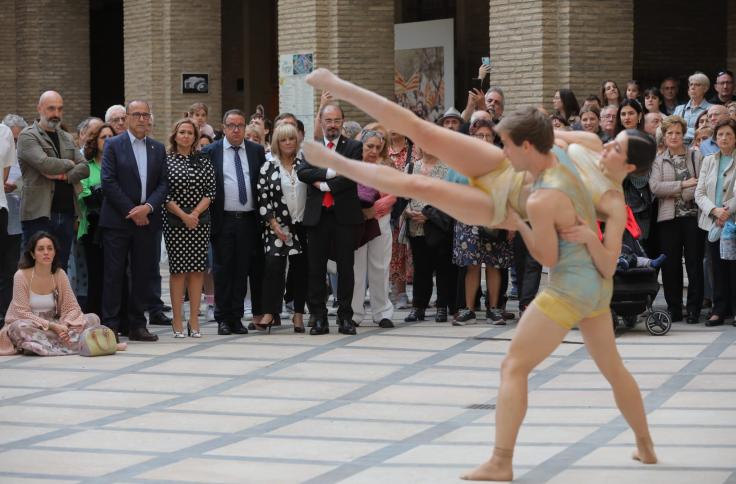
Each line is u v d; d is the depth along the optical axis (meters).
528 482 7.43
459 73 28.30
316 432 9.11
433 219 14.19
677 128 13.89
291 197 13.81
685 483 7.34
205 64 27.81
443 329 13.95
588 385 10.62
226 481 7.71
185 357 12.47
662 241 14.00
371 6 23.34
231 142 13.90
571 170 7.29
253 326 14.38
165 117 27.81
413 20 29.36
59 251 13.24
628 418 7.77
